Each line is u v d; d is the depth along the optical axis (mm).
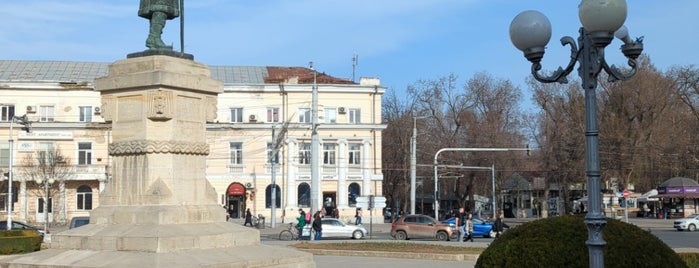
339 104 64188
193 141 15406
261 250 14992
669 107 62281
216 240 14523
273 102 64000
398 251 25234
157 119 14859
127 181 14969
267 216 63125
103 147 62688
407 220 40188
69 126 62000
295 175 63750
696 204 65812
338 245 28500
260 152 63500
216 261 13391
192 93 15453
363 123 64062
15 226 40562
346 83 66250
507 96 71438
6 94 61719
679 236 41969
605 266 9531
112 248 13891
